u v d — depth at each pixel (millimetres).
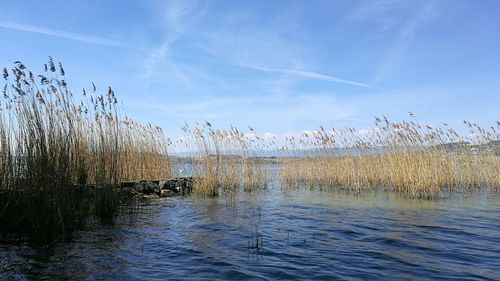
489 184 21656
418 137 19266
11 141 8914
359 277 6441
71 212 9586
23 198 8672
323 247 8562
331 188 22453
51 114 9234
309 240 9258
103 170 11867
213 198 17859
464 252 8141
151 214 13016
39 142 8766
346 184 22156
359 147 22391
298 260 7465
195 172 19078
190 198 17797
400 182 19219
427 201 16750
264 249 8336
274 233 10086
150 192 17891
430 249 8391
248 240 9242
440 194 19156
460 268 6977
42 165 8648
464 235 9859
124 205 13398
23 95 8859
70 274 6402
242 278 6340
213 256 7699
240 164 21734
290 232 10234
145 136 19812
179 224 11227
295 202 16547
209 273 6598
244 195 19406
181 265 7066
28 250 7766
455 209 14344
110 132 12703
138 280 6184
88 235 9352
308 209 14453
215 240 9188
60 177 9172
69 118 10312
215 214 13211
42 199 8547
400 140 19562
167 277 6359
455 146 21641
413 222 11695
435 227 10898
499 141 21453
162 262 7250
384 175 21375
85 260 7234
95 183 11773
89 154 12188
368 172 22062
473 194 19266
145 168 19469
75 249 8000
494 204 15672
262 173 23031
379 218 12461
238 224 11359
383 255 7875
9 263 6867
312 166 23922
